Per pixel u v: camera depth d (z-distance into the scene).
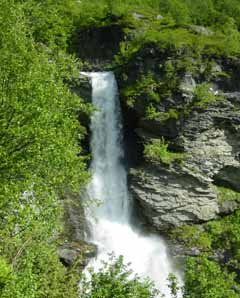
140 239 48.16
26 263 21.36
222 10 85.44
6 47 25.88
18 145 23.53
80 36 64.19
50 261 26.52
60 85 27.41
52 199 24.25
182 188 48.06
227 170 49.69
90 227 46.44
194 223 48.41
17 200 22.75
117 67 55.44
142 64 51.94
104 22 64.12
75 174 26.06
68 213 44.78
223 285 27.14
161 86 50.19
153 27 63.00
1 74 24.58
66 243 42.94
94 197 49.00
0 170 23.19
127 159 51.28
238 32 75.81
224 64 51.16
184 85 49.84
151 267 46.38
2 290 19.02
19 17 28.98
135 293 23.92
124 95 51.09
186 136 48.66
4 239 23.64
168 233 47.88
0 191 22.62
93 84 52.94
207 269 27.36
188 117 48.62
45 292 25.09
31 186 24.02
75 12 66.06
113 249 46.47
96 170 50.62
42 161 24.33
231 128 49.16
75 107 30.02
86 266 42.62
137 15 67.25
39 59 27.73
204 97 49.06
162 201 47.78
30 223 22.75
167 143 49.22
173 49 51.19
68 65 36.09
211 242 47.00
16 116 23.47
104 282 24.06
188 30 59.91
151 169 48.16
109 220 48.97
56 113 24.86
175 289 30.48
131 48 55.69
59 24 45.50
